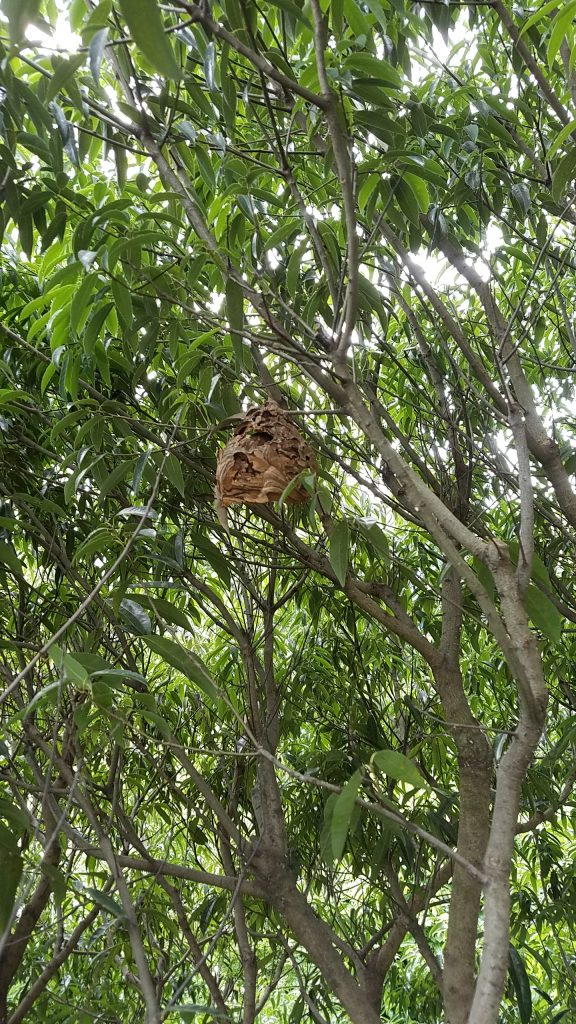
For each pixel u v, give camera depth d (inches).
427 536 59.2
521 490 32.9
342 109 35.4
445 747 68.2
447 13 44.0
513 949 52.8
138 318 42.6
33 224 46.6
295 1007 63.3
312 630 71.0
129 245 35.5
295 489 38.8
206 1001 70.9
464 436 55.6
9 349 50.1
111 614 47.2
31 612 57.1
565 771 70.7
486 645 72.6
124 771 61.7
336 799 29.1
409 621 48.1
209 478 50.4
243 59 44.9
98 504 55.8
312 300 44.3
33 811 44.7
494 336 51.7
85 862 59.3
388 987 82.8
